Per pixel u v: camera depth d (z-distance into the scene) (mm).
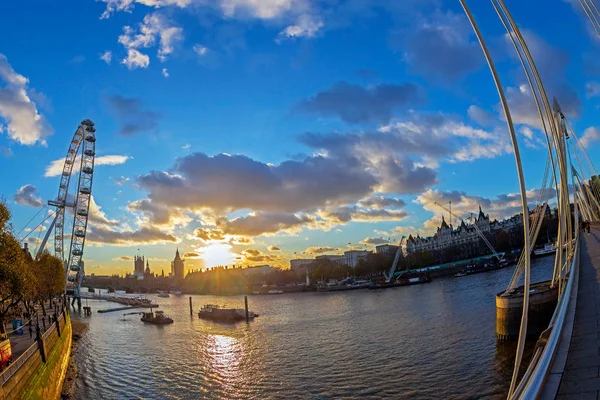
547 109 22516
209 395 47625
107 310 170375
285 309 143500
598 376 11992
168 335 95812
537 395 10531
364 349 62719
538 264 155000
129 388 52188
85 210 168250
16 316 83562
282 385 48875
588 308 21578
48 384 40906
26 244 109562
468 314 80125
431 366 48719
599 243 59875
